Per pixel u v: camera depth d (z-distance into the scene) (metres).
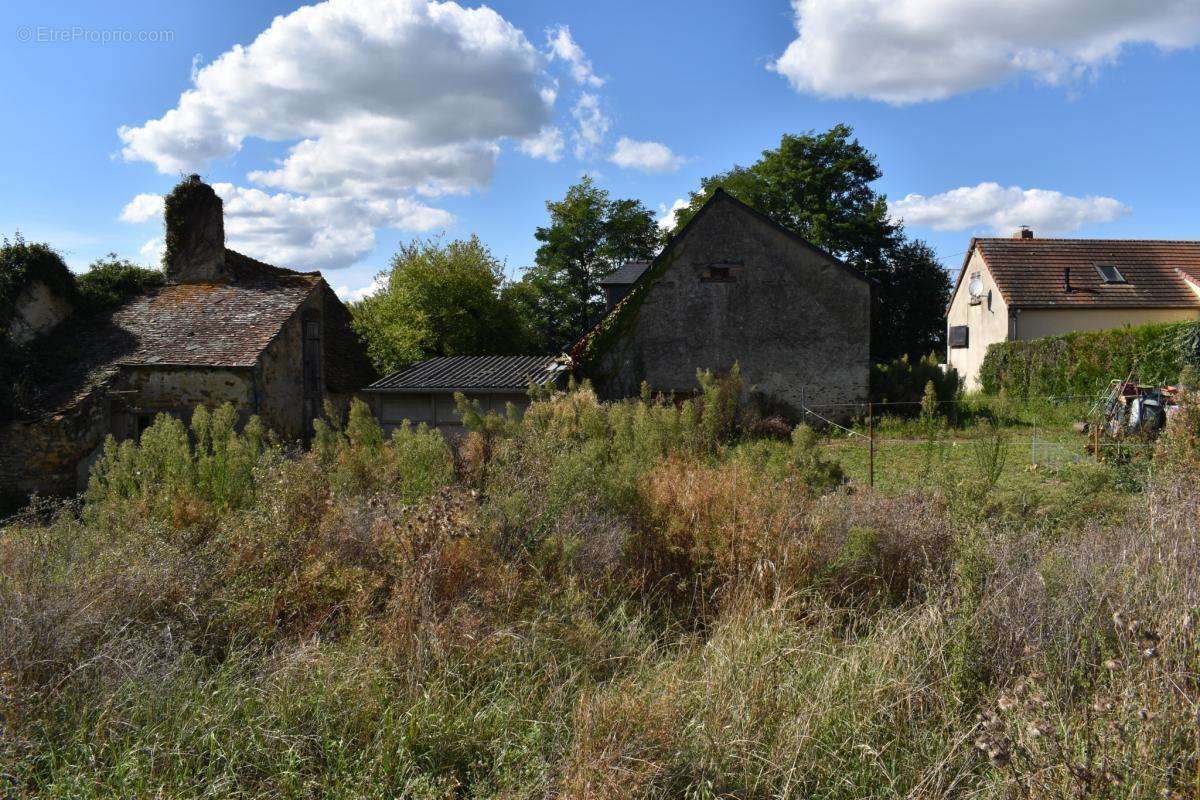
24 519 8.22
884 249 42.88
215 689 4.12
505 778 3.52
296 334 21.44
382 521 5.90
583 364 22.75
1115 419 14.64
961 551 4.93
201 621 4.80
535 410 14.00
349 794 3.36
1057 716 3.23
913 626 4.43
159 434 10.03
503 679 4.34
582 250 45.69
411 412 21.20
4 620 4.10
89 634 4.29
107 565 5.01
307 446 21.47
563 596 5.28
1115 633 3.82
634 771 3.39
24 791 3.28
